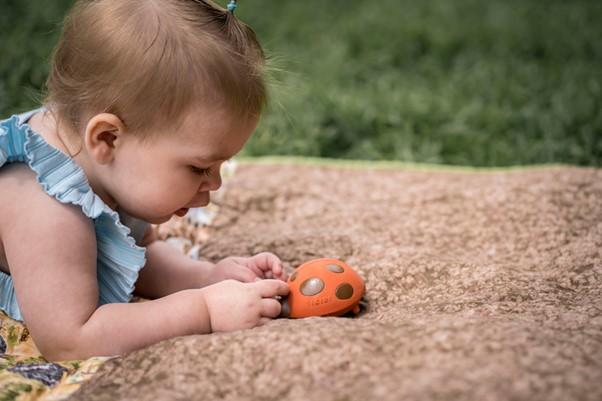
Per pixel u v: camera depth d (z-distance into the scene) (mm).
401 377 1139
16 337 1557
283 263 1978
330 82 4059
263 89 1575
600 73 4215
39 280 1439
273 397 1170
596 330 1331
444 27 5105
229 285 1522
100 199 1541
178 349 1328
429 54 4750
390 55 4598
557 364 1144
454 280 1757
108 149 1520
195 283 1812
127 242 1578
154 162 1514
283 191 2578
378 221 2303
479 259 1938
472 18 5449
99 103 1508
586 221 2123
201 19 1533
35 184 1520
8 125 1536
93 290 1479
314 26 5094
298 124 3400
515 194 2334
